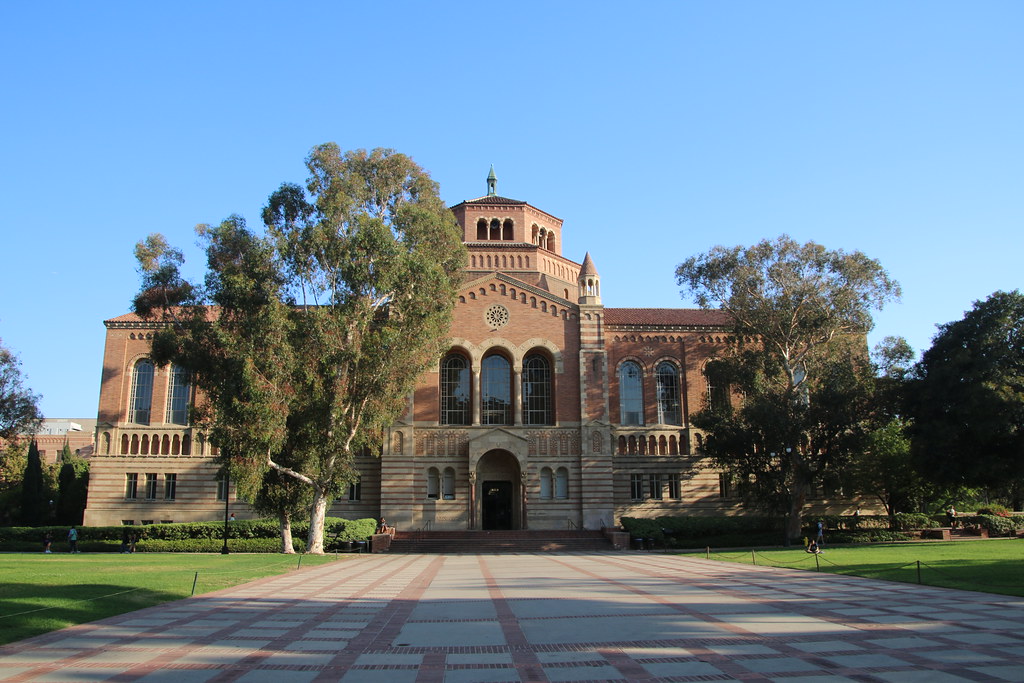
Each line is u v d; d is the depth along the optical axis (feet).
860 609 73.82
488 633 62.03
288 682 44.88
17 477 303.89
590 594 89.45
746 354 210.38
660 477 238.89
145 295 176.96
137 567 123.03
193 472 230.89
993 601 79.15
